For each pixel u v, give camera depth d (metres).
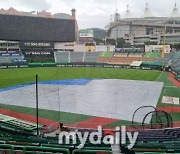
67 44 115.00
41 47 108.44
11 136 21.92
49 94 49.12
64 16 138.75
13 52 100.25
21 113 36.22
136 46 142.88
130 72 84.06
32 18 105.31
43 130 26.53
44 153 15.65
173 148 17.53
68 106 40.22
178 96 47.12
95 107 39.69
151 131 24.25
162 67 89.25
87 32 145.75
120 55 108.75
